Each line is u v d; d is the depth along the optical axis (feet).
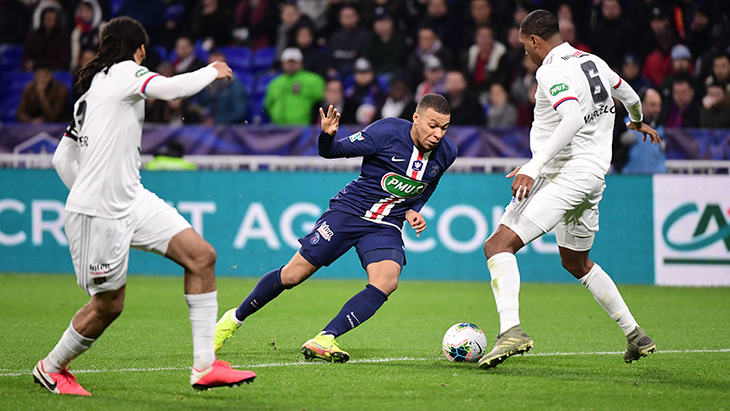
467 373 54.65
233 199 123.54
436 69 142.61
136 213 45.01
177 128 127.75
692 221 117.39
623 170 125.08
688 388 50.16
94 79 44.78
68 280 116.37
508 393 48.01
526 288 115.24
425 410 43.70
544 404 45.24
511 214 56.65
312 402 45.42
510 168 123.85
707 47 147.43
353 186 60.70
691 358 62.39
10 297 98.68
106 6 157.07
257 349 65.67
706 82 137.39
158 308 91.30
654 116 123.34
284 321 83.25
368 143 58.39
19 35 163.32
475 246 121.90
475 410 43.80
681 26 148.56
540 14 57.57
